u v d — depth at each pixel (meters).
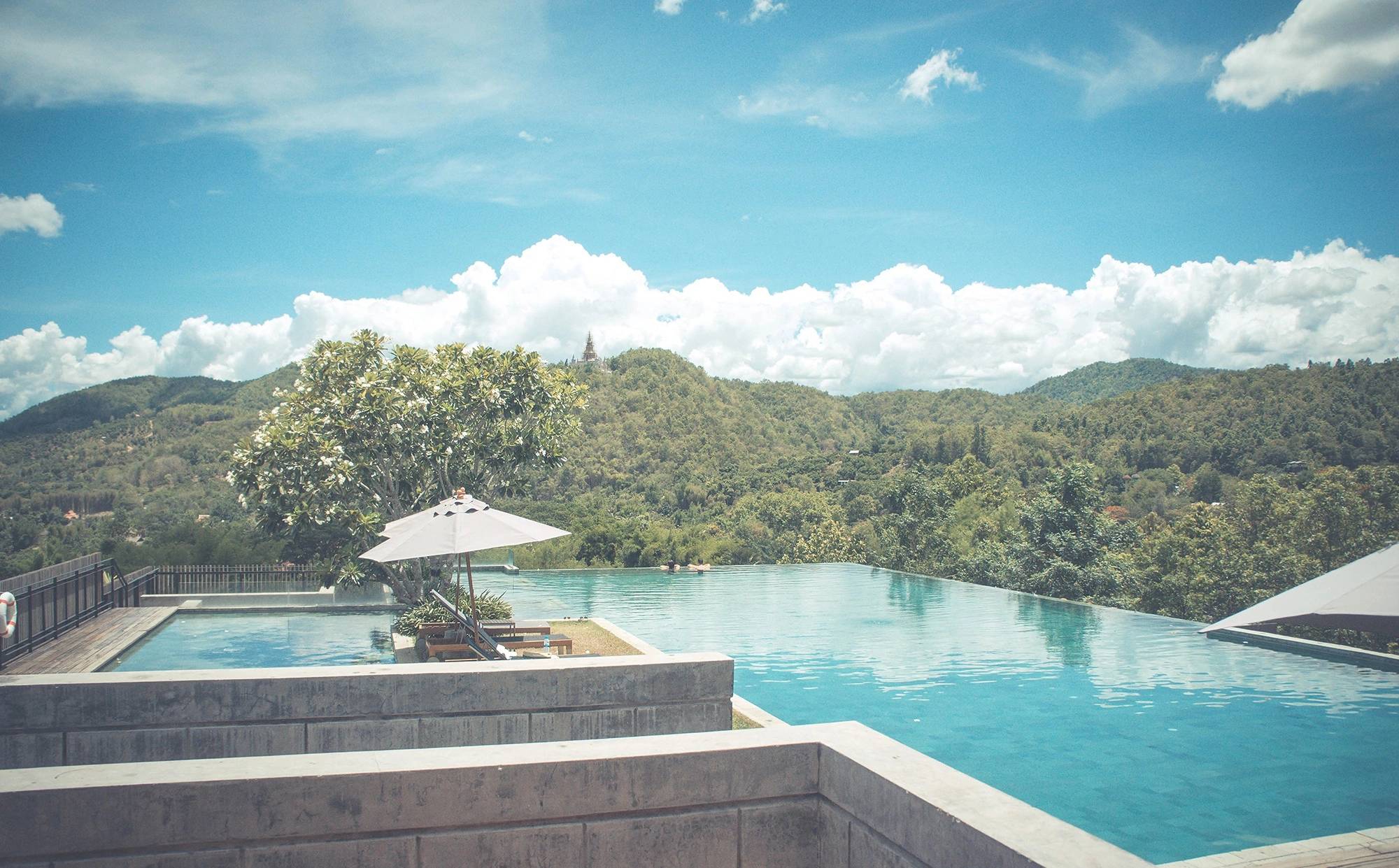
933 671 12.68
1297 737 9.35
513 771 3.55
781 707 10.62
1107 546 27.89
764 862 3.88
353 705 6.00
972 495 38.22
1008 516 34.69
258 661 12.29
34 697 5.57
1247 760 8.60
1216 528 31.95
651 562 28.77
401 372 15.12
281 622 15.95
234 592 18.14
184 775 3.35
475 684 6.23
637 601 20.25
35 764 5.57
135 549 20.95
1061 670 12.72
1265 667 13.06
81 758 5.64
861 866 3.60
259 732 5.86
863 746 3.85
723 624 16.89
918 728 9.71
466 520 9.13
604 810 3.65
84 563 14.77
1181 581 29.86
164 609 16.28
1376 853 5.57
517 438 15.12
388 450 14.78
